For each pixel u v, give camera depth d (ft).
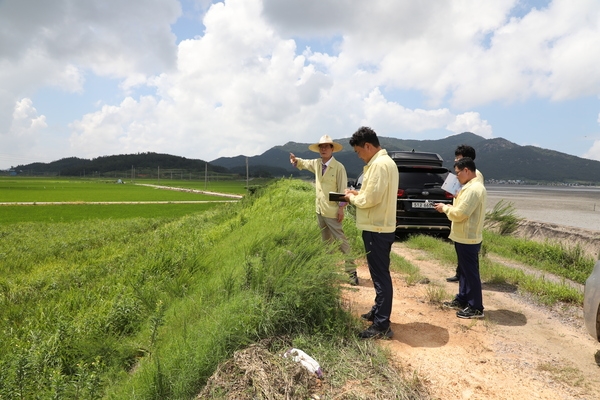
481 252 26.00
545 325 13.57
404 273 20.67
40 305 18.95
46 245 40.19
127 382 10.11
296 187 57.11
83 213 94.02
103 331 15.08
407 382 8.96
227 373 8.75
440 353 11.02
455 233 14.52
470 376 9.77
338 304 12.47
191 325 11.86
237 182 529.04
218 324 10.32
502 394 8.99
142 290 18.89
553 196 202.28
